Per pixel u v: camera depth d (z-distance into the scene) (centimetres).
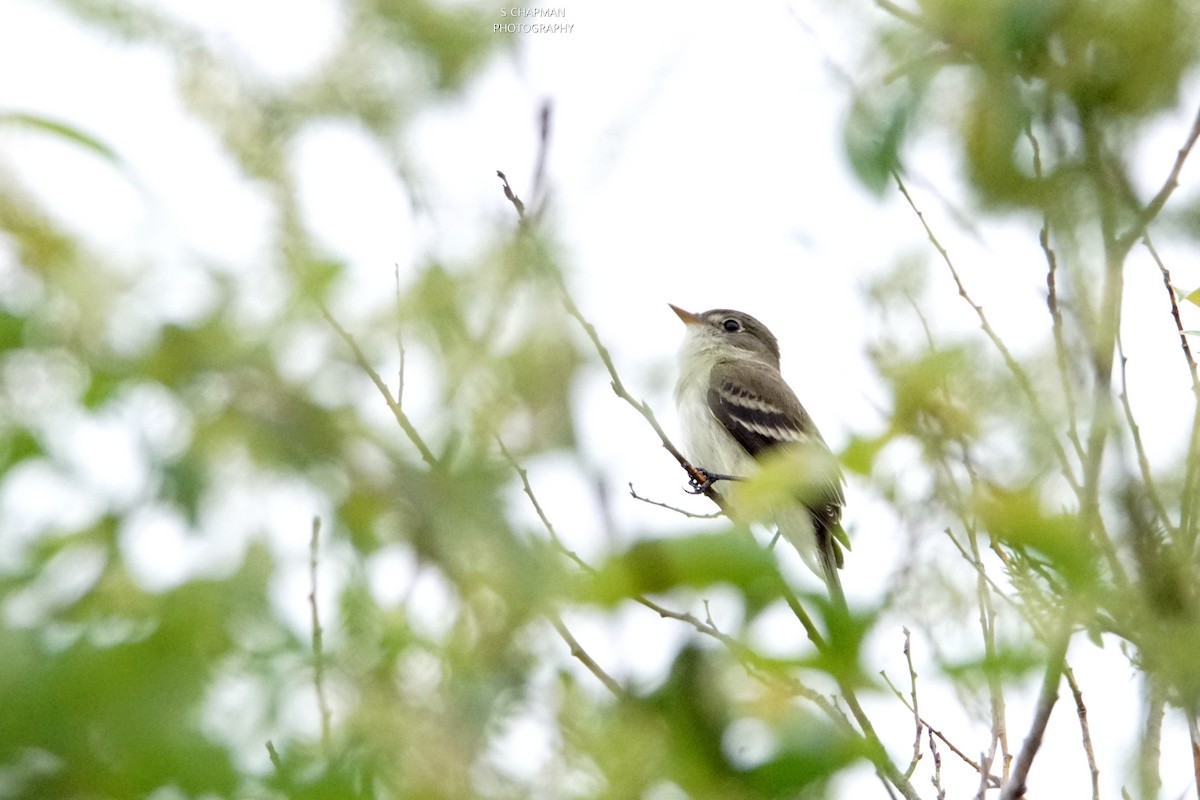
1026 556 412
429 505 401
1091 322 558
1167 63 508
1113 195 547
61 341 396
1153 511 557
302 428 410
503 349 438
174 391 404
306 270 437
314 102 517
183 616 372
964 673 372
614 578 348
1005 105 516
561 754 372
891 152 514
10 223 398
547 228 482
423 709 392
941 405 471
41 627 361
